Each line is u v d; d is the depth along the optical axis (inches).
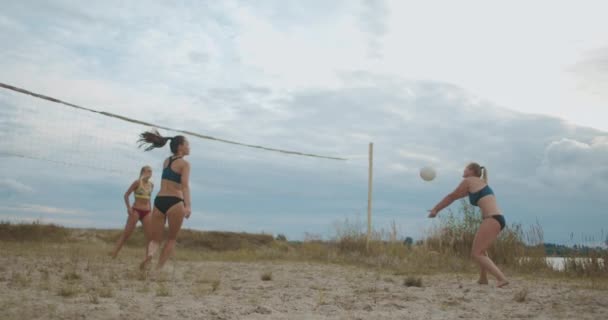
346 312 175.8
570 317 176.4
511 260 416.5
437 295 225.1
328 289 241.9
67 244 527.5
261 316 161.5
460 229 481.7
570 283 309.4
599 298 222.5
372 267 406.3
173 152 273.1
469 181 267.1
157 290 204.1
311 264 416.8
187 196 265.3
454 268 398.3
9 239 539.2
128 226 381.4
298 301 198.1
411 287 259.6
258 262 426.3
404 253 476.7
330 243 527.8
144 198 386.6
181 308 166.9
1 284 211.5
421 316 172.9
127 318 147.6
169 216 268.2
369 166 517.3
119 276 256.5
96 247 508.7
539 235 433.1
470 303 204.8
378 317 167.5
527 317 175.9
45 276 239.6
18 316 143.2
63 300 173.2
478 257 260.8
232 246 649.6
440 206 271.7
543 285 283.9
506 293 237.9
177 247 602.5
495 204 262.5
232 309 170.6
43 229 586.2
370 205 514.3
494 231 259.3
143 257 400.5
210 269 331.6
